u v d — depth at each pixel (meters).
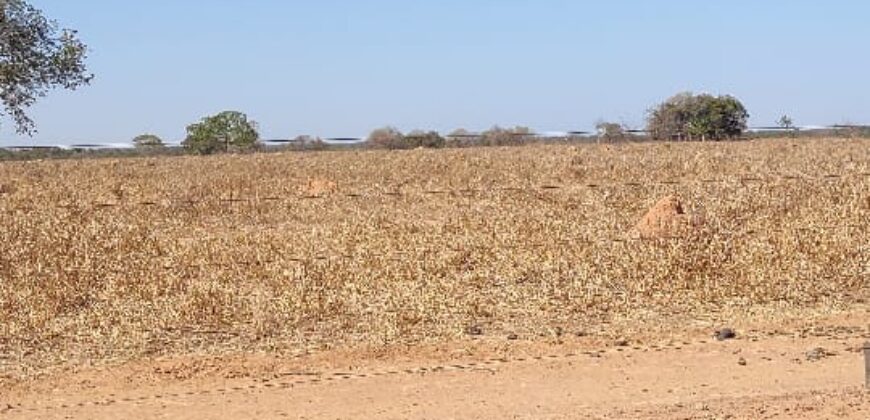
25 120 20.22
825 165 38.12
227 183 37.41
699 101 69.38
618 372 10.84
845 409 8.92
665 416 9.04
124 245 19.30
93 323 13.13
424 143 71.50
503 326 12.97
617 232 19.56
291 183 36.59
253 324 13.09
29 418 9.66
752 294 14.16
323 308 13.60
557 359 11.38
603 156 48.25
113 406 9.99
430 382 10.61
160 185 37.56
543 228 20.27
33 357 11.77
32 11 19.78
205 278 15.98
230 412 9.73
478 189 30.94
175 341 12.38
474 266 16.66
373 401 9.98
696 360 11.23
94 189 36.09
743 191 26.20
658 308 13.74
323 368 11.20
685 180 33.19
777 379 10.37
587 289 14.62
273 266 16.78
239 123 68.19
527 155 50.88
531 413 9.45
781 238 17.53
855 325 12.65
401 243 18.84
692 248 16.52
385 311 13.56
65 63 20.16
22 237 20.12
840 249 16.58
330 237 19.95
